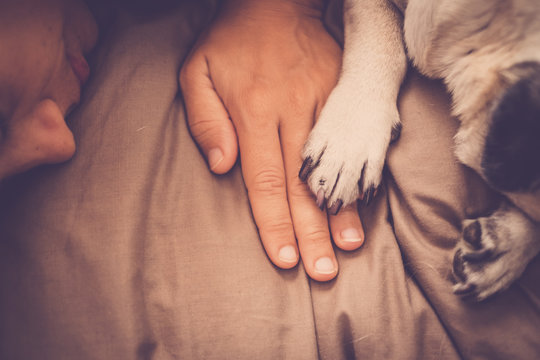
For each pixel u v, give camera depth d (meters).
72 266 0.31
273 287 0.32
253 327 0.31
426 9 0.33
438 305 0.32
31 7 0.30
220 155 0.34
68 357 0.30
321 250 0.32
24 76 0.30
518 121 0.29
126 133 0.33
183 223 0.32
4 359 0.30
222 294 0.31
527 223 0.32
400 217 0.33
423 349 0.32
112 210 0.31
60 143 0.31
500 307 0.32
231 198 0.34
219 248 0.32
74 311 0.30
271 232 0.32
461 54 0.32
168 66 0.36
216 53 0.35
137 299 0.31
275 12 0.38
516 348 0.31
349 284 0.32
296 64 0.36
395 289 0.32
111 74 0.34
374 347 0.31
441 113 0.34
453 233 0.33
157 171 0.33
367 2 0.37
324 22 0.40
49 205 0.31
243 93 0.34
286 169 0.34
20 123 0.30
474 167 0.31
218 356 0.31
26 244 0.31
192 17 0.39
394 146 0.34
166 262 0.32
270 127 0.34
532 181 0.30
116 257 0.31
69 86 0.33
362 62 0.35
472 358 0.32
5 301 0.30
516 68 0.30
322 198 0.32
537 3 0.30
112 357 0.30
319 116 0.34
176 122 0.35
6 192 0.32
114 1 0.37
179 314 0.31
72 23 0.33
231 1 0.38
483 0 0.31
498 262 0.32
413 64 0.35
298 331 0.31
